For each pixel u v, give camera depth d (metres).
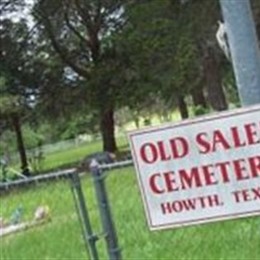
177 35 33.44
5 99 44.47
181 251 10.28
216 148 7.58
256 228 10.38
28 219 10.47
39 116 49.84
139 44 37.44
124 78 45.59
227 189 7.59
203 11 32.22
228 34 8.77
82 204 8.20
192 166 7.62
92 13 47.53
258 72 8.72
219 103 36.72
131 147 7.68
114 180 10.83
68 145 72.56
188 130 7.59
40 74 48.38
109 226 7.93
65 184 10.19
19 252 10.05
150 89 42.31
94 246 8.17
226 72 37.53
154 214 7.70
